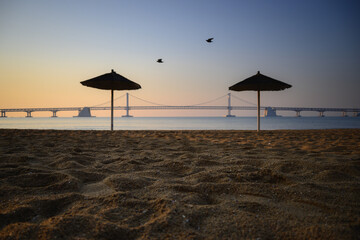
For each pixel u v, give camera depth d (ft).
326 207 3.34
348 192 3.96
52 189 4.24
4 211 3.20
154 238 2.61
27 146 10.00
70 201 3.67
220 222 2.98
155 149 9.62
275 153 8.45
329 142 12.27
